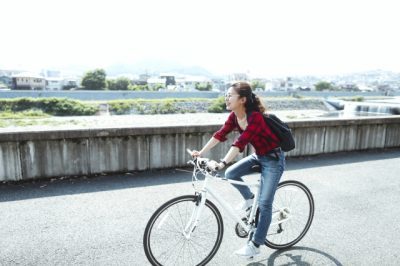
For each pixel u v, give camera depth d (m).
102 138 5.67
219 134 2.87
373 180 5.79
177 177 5.69
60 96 57.19
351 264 3.08
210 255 2.93
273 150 2.74
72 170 5.59
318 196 4.90
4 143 5.09
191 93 66.44
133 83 110.81
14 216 3.95
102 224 3.78
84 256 3.10
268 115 2.70
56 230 3.61
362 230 3.80
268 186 2.77
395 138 8.88
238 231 3.08
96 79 91.06
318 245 3.42
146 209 4.23
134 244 3.34
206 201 2.74
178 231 2.77
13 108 44.81
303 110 63.25
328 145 7.88
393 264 3.10
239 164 2.95
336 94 83.94
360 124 8.18
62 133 5.39
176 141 6.26
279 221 3.19
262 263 3.05
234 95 2.62
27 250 3.18
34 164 5.33
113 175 5.79
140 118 42.03
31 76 89.50
